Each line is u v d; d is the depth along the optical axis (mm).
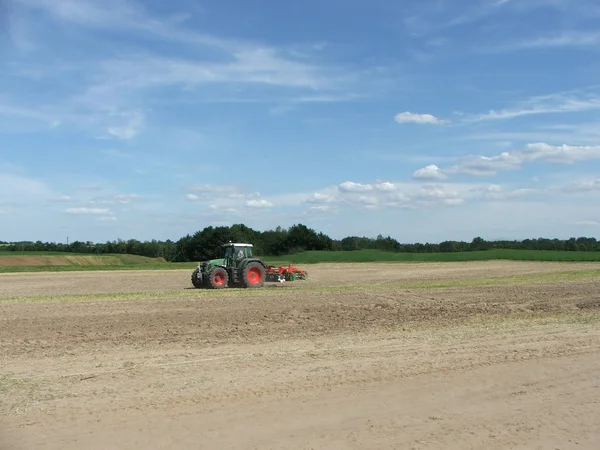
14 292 26250
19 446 5969
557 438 6516
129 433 6359
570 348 11062
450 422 6910
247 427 6598
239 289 25734
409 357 10242
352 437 6375
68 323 14633
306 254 65812
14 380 8617
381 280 32906
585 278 31266
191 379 8641
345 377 8773
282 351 10875
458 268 45031
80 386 8250
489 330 13422
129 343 11867
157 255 92250
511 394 8031
